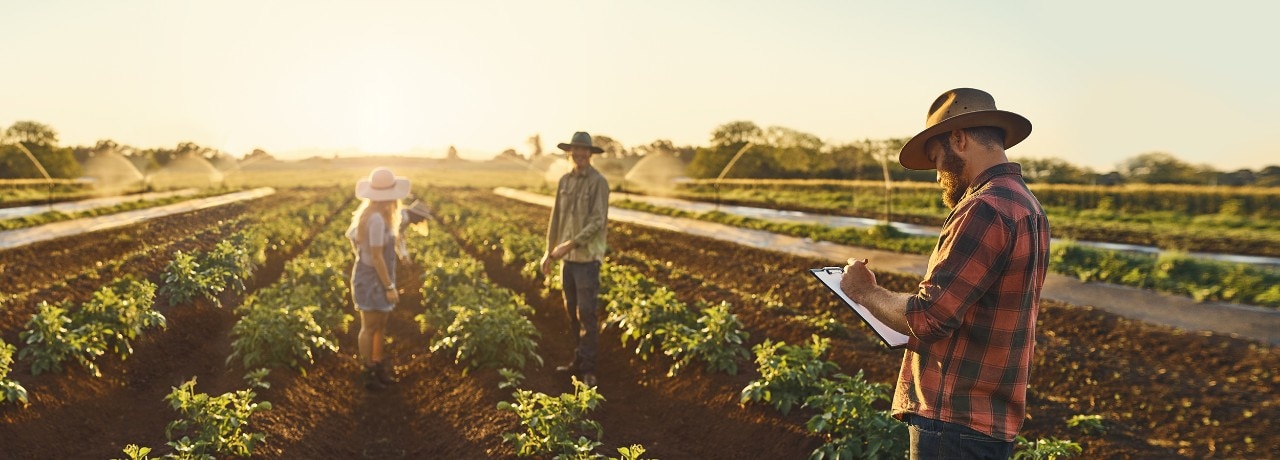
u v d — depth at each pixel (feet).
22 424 20.15
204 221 92.99
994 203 8.95
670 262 58.29
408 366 29.37
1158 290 41.55
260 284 49.16
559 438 19.49
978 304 9.21
